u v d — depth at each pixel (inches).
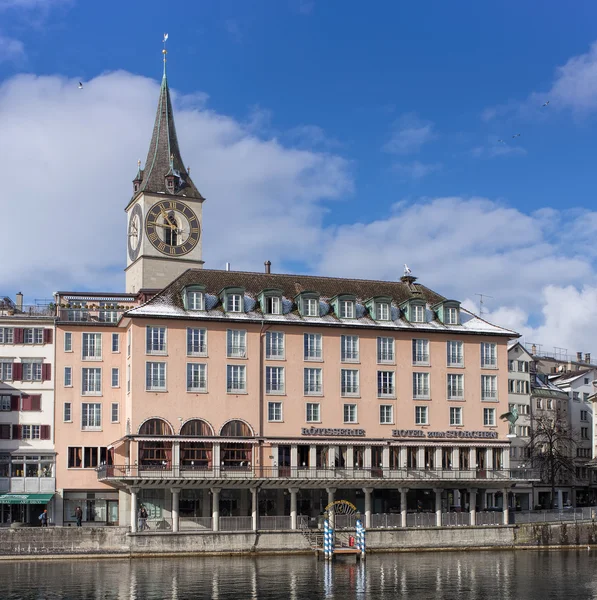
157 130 4370.1
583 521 3405.5
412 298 3489.2
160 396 3102.9
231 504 3230.8
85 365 3358.8
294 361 3272.6
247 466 3127.5
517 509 4227.4
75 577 2437.3
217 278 3405.5
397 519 3221.0
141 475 2982.3
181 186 4291.3
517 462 4338.1
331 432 3262.8
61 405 3326.8
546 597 2208.4
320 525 3107.8
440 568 2694.4
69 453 3312.0
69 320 3432.6
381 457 3304.6
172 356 3137.3
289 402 3243.1
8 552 2810.0
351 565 2746.1
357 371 3344.0
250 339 3228.3
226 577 2454.5
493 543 3280.0
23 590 2222.0
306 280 3560.5
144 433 3068.4
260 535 3034.0
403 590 2285.9
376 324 3390.7
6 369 3314.5
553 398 4655.5
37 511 3287.4
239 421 3174.2
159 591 2214.6
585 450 4820.4
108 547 2893.7
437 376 3444.9
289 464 3201.3
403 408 3378.4
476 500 3599.9
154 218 4195.4
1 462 3260.3
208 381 3159.5
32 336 3344.0
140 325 3117.6
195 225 4271.7
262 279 3479.3
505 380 3545.8
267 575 2503.7
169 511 3166.8
